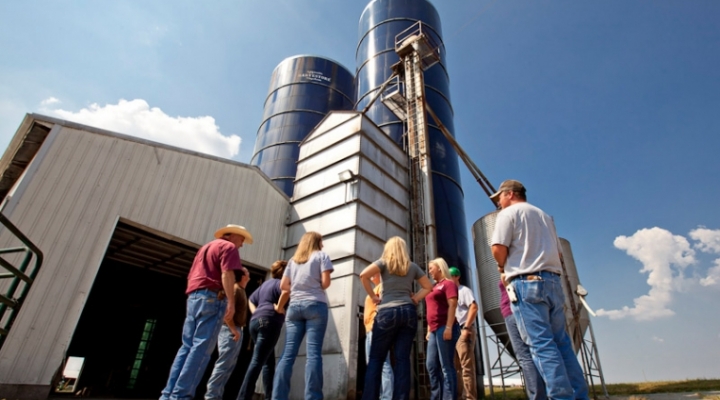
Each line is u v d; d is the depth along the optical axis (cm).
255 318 480
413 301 393
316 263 434
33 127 794
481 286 1281
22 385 631
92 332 1747
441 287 504
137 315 1739
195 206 998
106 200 820
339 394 903
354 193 1170
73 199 770
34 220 707
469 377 579
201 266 390
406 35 2088
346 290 1028
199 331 356
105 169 834
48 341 677
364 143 1285
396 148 1482
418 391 1066
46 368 664
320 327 400
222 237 463
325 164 1327
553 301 294
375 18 2239
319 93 2702
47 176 743
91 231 780
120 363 1650
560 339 292
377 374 352
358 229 1116
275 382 381
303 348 1005
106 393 1566
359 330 1009
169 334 1619
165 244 1002
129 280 1473
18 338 645
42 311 682
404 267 401
